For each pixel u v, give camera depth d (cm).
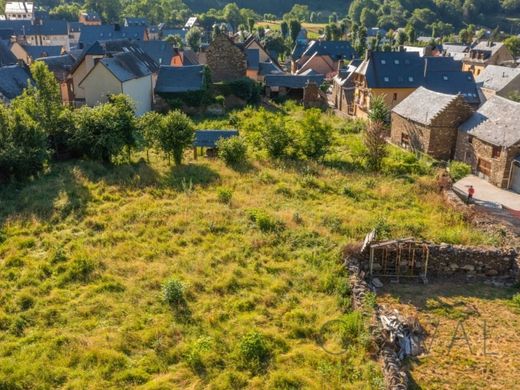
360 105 6022
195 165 3234
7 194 2575
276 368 1344
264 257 1970
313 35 15762
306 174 3139
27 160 2772
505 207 2994
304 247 2066
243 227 2230
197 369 1326
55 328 1484
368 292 1702
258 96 6319
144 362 1349
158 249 2000
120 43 6034
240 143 3312
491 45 9575
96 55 5500
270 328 1510
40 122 3134
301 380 1288
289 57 12212
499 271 1936
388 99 5791
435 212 2620
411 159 3641
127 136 3209
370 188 2977
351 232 2203
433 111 4034
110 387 1250
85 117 3184
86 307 1576
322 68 10025
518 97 6144
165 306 1605
